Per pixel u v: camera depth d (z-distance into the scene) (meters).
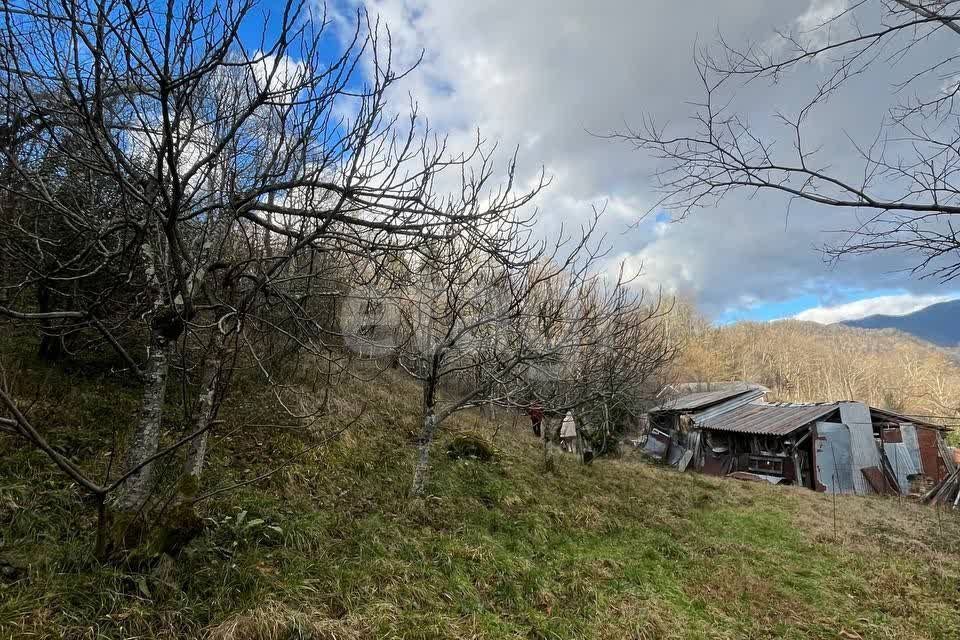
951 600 6.64
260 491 5.91
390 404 11.76
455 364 8.12
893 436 18.08
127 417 6.52
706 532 9.02
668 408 24.05
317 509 5.98
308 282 5.68
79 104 2.88
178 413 7.11
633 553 7.16
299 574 4.43
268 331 6.75
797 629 5.48
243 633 3.51
